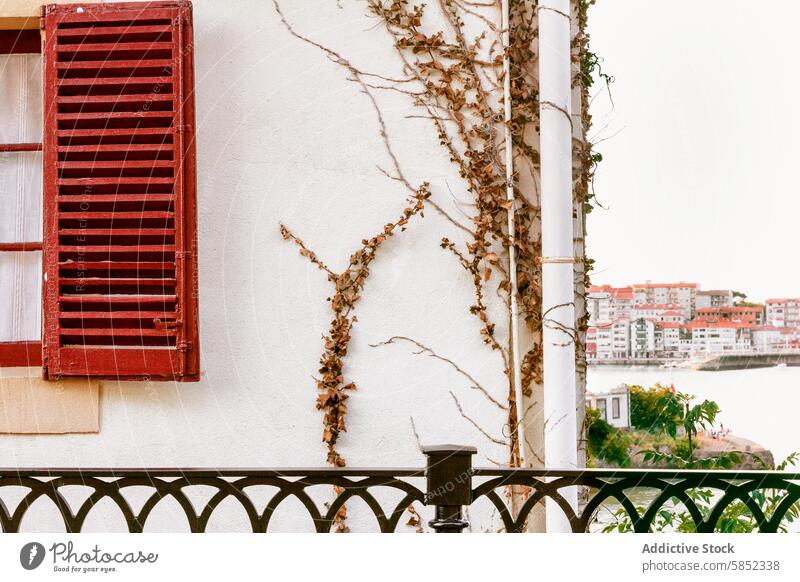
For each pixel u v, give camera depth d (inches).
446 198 149.5
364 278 148.6
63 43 142.6
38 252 151.5
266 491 146.5
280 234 149.0
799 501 159.6
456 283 148.8
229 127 149.6
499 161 149.9
